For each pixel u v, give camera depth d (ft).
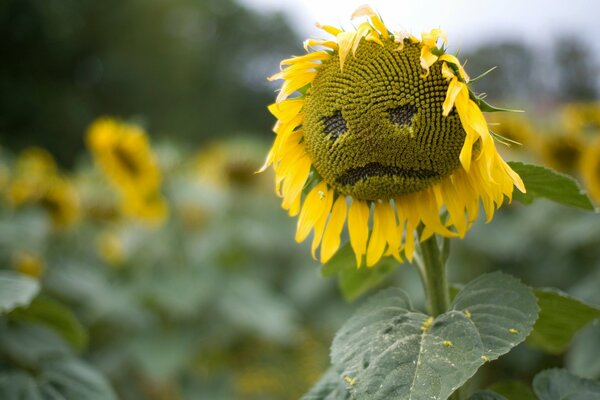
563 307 3.03
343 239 5.80
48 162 8.63
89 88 44.06
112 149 7.29
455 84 2.68
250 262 10.61
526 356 6.37
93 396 3.68
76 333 4.11
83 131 38.04
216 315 7.84
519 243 7.73
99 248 8.85
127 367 7.52
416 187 2.93
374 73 2.90
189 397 7.59
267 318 7.95
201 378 7.93
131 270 8.53
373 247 3.00
